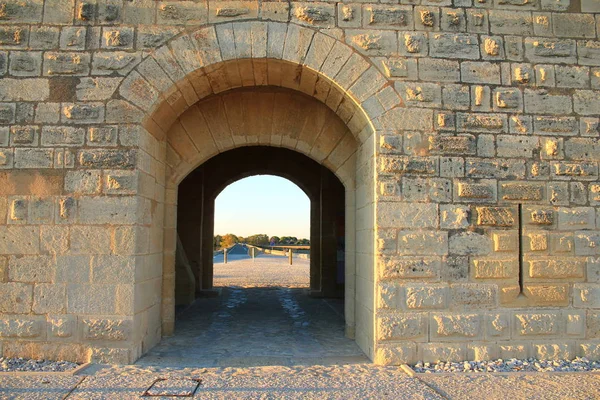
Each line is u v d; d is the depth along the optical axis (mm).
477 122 5824
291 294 12664
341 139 7004
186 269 10734
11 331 5395
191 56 5691
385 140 5715
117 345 5438
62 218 5492
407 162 5703
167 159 6934
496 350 5645
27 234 5477
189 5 5738
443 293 5605
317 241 12969
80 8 5711
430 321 5590
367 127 5980
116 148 5582
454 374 5156
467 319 5613
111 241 5473
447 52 5879
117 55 5672
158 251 6637
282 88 6941
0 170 5531
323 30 5793
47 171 5543
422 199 5684
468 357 5602
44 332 5406
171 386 4680
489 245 5719
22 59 5645
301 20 5781
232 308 10133
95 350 5414
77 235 5477
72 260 5457
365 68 5789
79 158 5559
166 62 5684
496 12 5996
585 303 5789
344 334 7430
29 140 5574
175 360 5742
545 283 5762
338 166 7027
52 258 5453
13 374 4918
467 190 5727
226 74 6039
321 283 12125
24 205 5500
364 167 6344
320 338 7145
